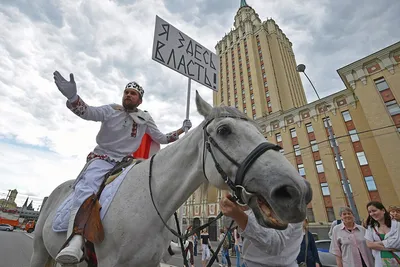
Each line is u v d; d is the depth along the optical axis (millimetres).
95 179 1857
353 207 12328
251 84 43438
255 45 47812
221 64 54156
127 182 1813
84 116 1908
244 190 1260
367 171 21219
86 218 1612
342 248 3738
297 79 49125
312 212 23141
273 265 1957
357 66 22766
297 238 2107
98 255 1621
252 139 1385
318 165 24266
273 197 1120
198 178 1666
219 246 1755
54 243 1943
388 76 20922
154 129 2531
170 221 1980
